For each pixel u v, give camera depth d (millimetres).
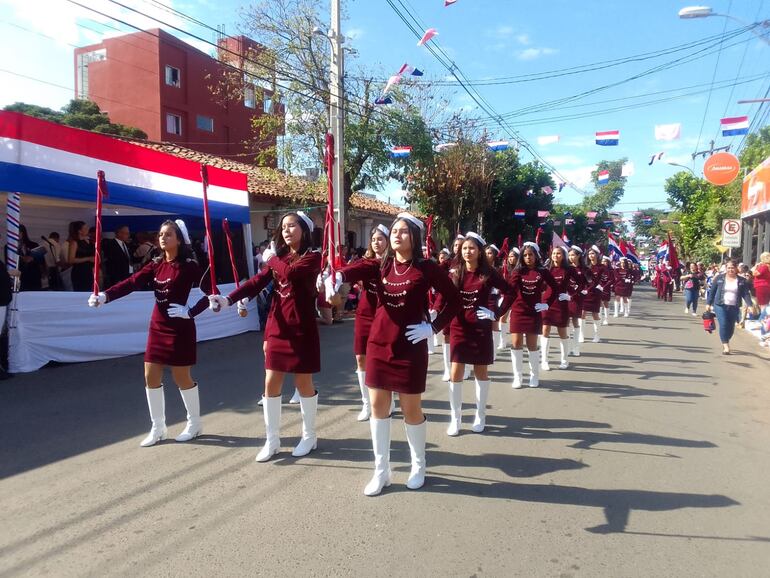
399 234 3979
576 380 8148
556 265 8844
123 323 9234
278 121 17328
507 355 10297
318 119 16484
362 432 5605
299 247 4758
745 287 10352
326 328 13266
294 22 16234
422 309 4070
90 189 8945
